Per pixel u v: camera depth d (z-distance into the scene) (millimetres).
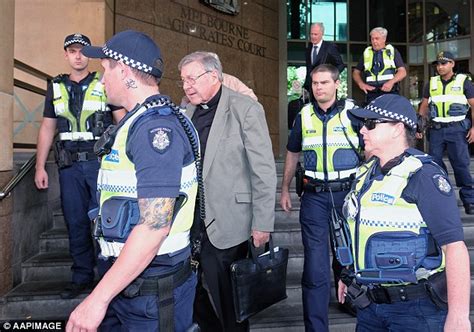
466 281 1825
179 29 9430
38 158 3801
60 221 4887
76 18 7297
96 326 1599
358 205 2057
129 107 1857
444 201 1867
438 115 5461
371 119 2043
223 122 2855
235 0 10719
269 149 2861
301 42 13414
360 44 14117
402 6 14406
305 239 3344
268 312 3871
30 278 4074
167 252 1831
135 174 1741
